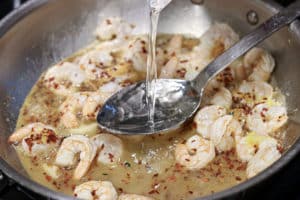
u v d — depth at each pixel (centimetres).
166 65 63
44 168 55
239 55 58
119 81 63
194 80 60
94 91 62
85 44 68
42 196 46
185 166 55
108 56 65
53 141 57
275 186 52
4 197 52
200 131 57
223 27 64
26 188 47
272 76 62
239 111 59
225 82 61
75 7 66
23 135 57
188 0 67
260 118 57
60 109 60
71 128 59
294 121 56
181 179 54
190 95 60
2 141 57
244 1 63
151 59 61
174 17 69
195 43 67
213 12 67
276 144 54
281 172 49
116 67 64
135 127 57
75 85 63
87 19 68
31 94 63
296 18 59
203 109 58
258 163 53
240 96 60
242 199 47
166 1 56
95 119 59
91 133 58
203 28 68
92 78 63
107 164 55
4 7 70
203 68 61
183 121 58
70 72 63
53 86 63
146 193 53
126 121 58
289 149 49
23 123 60
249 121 57
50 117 60
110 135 57
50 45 66
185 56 64
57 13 65
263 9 62
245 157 55
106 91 61
